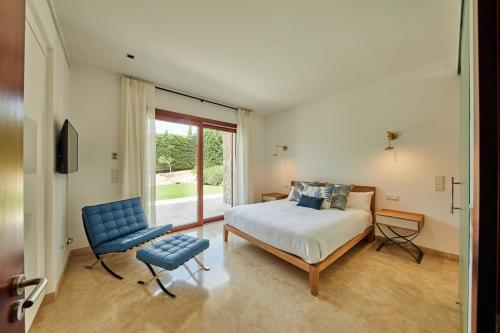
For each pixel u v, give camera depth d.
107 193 2.89
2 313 0.58
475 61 0.55
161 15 1.84
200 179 4.07
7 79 0.62
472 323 0.57
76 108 2.67
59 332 1.46
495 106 0.47
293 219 2.56
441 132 2.66
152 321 1.57
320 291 1.94
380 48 2.30
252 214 2.83
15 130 0.67
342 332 1.48
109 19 1.89
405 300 1.81
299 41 2.19
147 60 2.60
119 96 2.99
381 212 2.93
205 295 1.88
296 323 1.55
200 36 2.12
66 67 2.44
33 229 1.53
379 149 3.22
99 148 2.84
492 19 0.47
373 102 3.28
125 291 1.92
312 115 4.16
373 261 2.53
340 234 2.35
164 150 3.73
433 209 2.72
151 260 1.89
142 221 2.77
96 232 2.26
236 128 4.62
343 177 3.67
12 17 0.65
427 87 2.77
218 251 2.83
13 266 0.64
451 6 1.69
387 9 1.75
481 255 0.49
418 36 2.08
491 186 0.48
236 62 2.62
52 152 1.79
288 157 4.66
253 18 1.86
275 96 3.86
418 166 2.84
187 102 3.81
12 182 0.65
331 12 1.78
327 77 3.04
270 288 1.99
